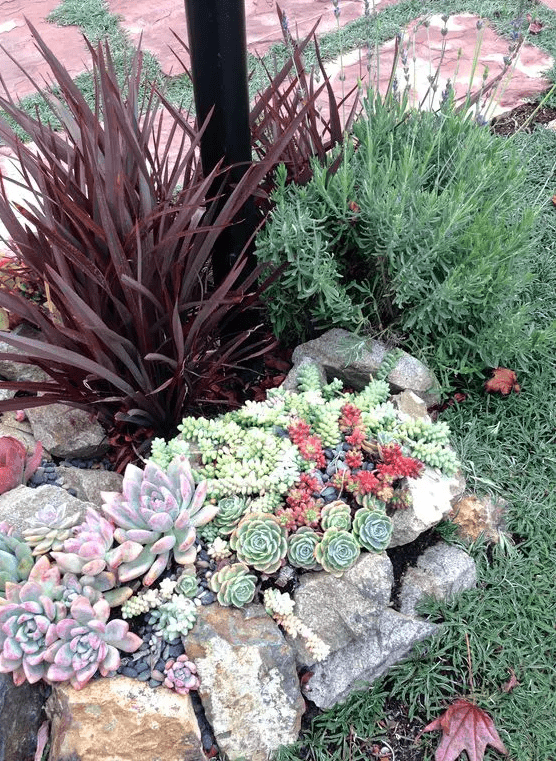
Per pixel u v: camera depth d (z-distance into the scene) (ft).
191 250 7.89
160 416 8.17
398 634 7.00
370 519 7.07
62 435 8.26
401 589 7.38
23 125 8.04
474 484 8.26
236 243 8.50
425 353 8.80
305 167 9.34
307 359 8.67
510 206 9.34
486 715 6.68
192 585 6.75
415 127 9.10
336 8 9.44
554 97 13.69
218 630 6.55
